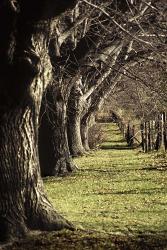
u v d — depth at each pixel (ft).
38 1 42.11
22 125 45.73
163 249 42.11
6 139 45.14
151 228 49.96
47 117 97.25
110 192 76.59
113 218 55.31
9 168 45.24
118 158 131.85
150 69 76.28
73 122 145.69
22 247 42.98
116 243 43.65
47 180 92.43
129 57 83.20
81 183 87.25
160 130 139.44
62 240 44.24
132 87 142.82
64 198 72.43
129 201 67.82
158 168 103.86
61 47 94.94
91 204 66.28
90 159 131.44
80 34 101.40
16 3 42.57
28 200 45.88
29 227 45.75
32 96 45.68
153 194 73.31
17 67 43.06
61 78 93.66
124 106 184.85
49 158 98.32
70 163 100.53
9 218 44.88
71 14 83.87
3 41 42.57
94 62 88.02
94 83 138.10
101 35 81.97
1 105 44.80
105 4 57.88
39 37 44.47
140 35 50.88
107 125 278.87
